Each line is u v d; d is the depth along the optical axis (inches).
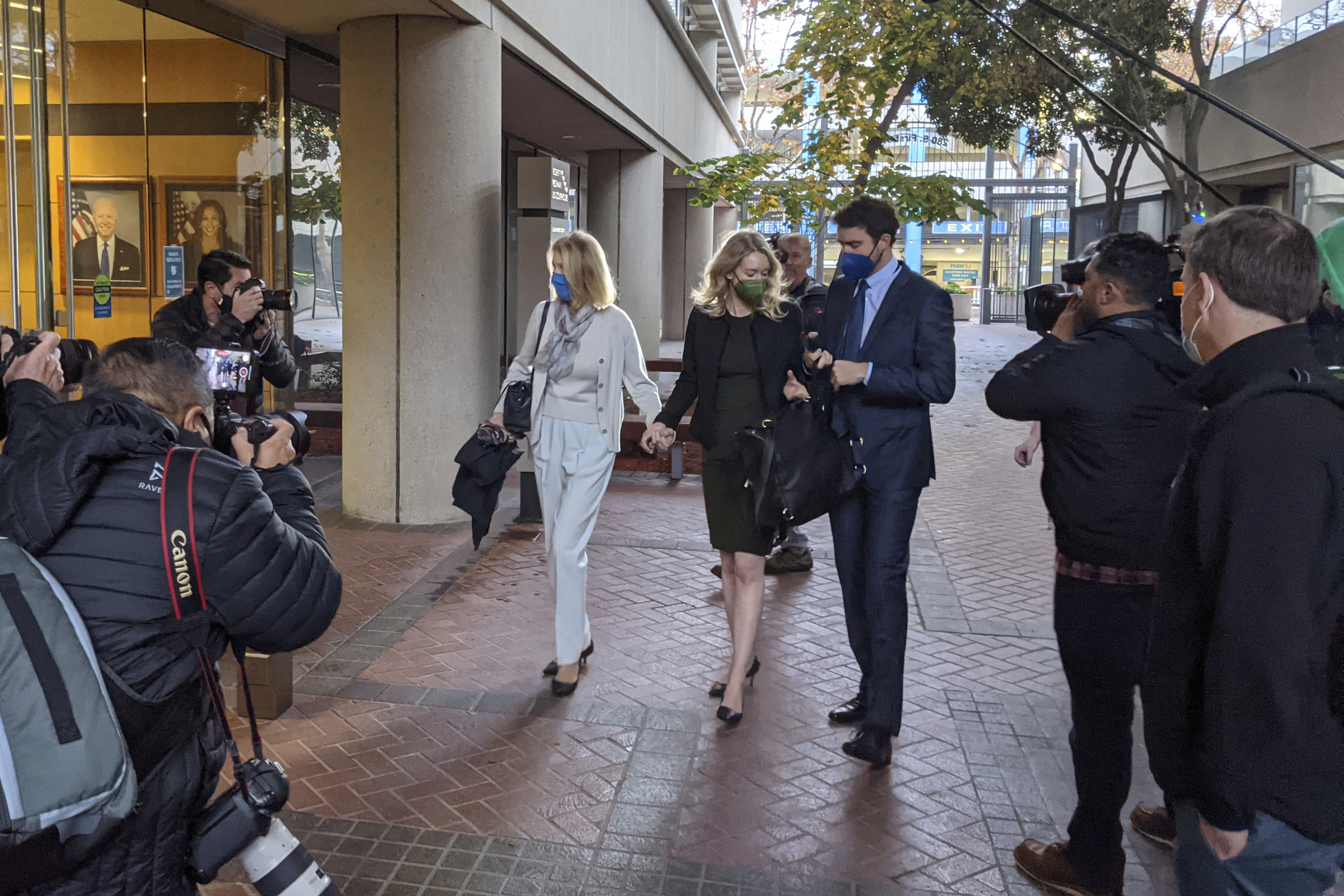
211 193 318.0
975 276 1787.6
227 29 302.2
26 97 216.1
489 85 295.6
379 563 255.1
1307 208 722.2
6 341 92.2
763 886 122.3
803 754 156.5
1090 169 1375.5
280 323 363.6
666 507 326.0
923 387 146.9
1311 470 63.9
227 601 76.6
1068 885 120.9
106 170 277.4
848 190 436.8
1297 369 69.6
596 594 234.4
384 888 120.5
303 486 88.8
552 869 124.9
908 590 241.4
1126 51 125.8
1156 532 109.3
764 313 163.6
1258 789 64.0
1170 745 71.3
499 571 249.9
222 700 81.3
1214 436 68.5
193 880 80.9
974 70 608.7
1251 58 820.6
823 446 146.6
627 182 595.5
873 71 427.2
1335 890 99.3
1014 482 382.9
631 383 181.3
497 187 304.0
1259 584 63.6
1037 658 199.2
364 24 284.8
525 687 180.1
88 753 65.0
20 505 72.8
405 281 288.0
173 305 191.2
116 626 72.7
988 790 146.3
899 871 126.1
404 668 187.8
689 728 164.6
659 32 586.9
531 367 181.8
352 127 288.5
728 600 175.3
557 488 181.0
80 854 66.4
